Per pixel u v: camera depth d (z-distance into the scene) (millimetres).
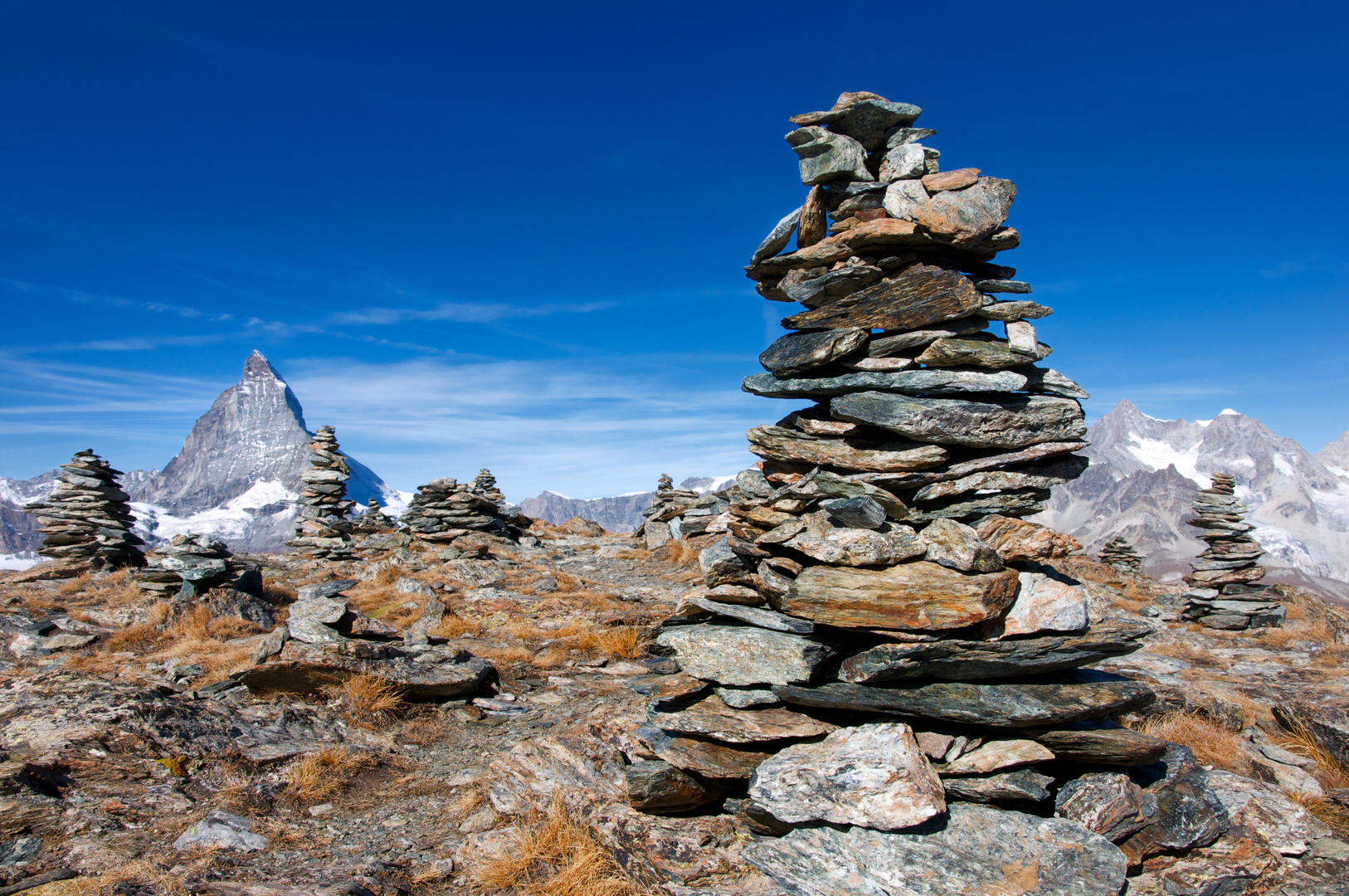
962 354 2117
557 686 4000
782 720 2191
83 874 2039
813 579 2121
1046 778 2037
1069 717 1999
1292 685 3816
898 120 2248
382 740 3156
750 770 2162
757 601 2244
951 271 2127
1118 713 2102
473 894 2080
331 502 10406
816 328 2320
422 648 4000
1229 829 2129
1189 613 6246
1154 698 2111
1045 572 2207
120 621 5051
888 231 2143
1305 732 2820
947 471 2145
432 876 2146
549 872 2137
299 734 3076
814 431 2262
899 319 2180
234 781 2668
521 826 2332
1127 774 2164
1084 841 1909
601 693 3828
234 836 2281
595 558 10266
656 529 10961
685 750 2225
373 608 5898
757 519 2283
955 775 2020
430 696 3592
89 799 2408
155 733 2830
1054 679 2150
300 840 2336
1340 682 3852
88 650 4414
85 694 3051
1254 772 2594
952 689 2082
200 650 4250
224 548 5816
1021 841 1908
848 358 2252
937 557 2043
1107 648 2018
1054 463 2213
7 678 3719
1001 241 2148
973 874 1836
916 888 1825
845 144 2229
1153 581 8570
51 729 2746
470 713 3516
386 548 10008
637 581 8195
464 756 3076
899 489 2199
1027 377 2180
